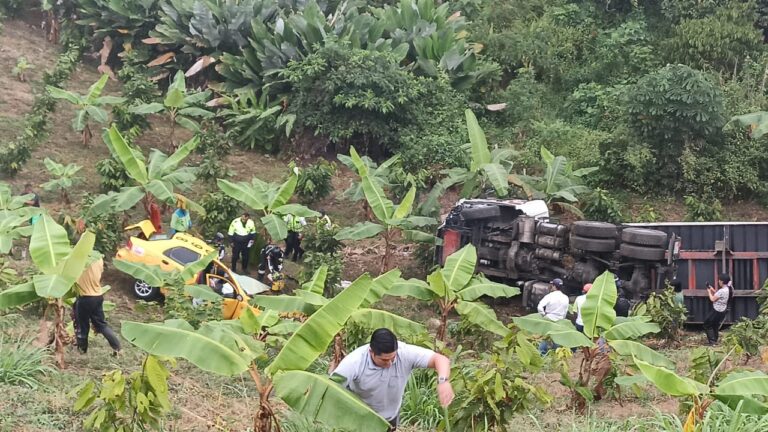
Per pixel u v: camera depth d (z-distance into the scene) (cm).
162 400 733
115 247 1836
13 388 920
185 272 1175
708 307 1809
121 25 3106
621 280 1773
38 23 3472
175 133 2817
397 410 651
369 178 1816
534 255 1888
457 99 2842
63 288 787
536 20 3284
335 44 2683
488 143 2775
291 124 2658
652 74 2531
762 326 1413
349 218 2439
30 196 1734
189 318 1277
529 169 2622
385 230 1850
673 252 1756
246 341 703
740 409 730
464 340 1258
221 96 2897
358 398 600
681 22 3027
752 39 2923
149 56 3083
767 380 739
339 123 2662
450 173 2220
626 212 2422
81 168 2345
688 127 2473
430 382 997
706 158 2500
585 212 2325
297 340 630
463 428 833
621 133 2578
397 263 2195
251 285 1584
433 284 1061
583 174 2361
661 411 1018
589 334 942
